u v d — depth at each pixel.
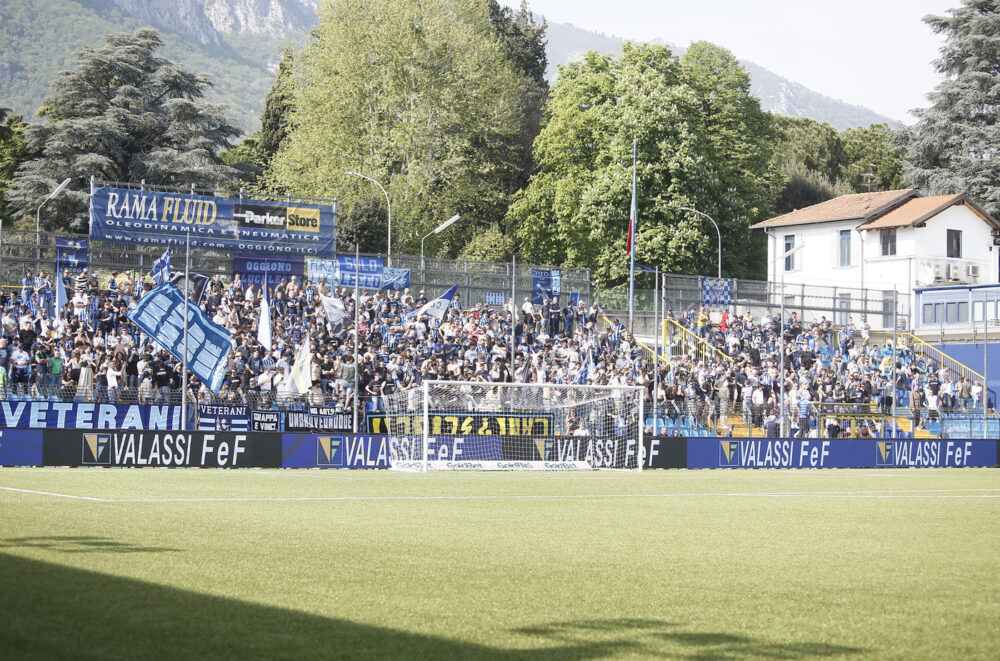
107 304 42.84
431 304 49.38
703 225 79.69
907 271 75.44
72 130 77.50
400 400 38.06
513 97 92.00
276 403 38.56
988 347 62.66
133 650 6.70
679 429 44.00
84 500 18.33
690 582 10.27
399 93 80.81
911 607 8.95
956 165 94.00
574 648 7.16
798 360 55.81
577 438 38.19
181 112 82.62
